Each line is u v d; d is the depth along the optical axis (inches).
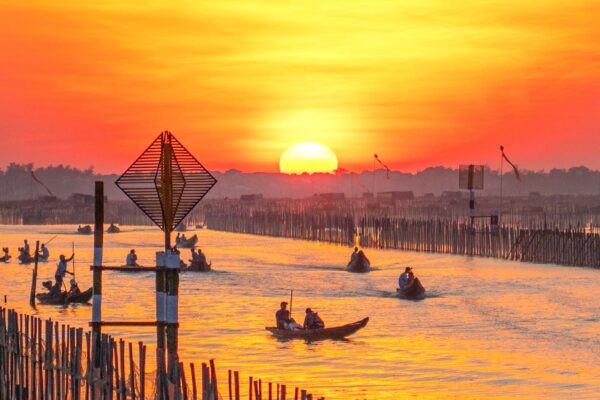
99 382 2785.4
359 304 6747.1
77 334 2866.6
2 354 3383.4
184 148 3147.1
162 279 2970.0
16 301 6761.8
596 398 3882.9
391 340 5172.2
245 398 3597.4
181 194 3132.4
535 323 5802.2
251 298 7052.2
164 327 3014.3
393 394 3912.4
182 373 2516.0
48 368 3031.5
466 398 3865.7
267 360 4589.1
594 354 4803.2
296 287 7819.9
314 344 5002.5
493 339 5231.3
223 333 5349.4
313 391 3909.9
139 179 3152.1
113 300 6815.9
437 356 4717.0
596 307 6550.2
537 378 4239.7
